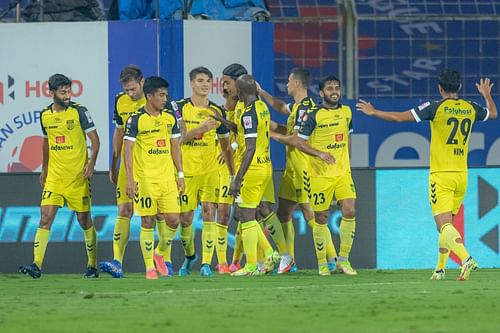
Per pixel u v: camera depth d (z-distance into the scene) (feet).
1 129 151.23
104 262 122.83
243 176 118.52
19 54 150.61
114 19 164.96
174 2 159.84
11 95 150.71
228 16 160.04
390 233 139.03
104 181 135.64
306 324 72.79
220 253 130.00
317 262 136.56
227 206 128.67
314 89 213.87
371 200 138.82
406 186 139.33
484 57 215.72
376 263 138.82
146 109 118.01
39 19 162.30
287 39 214.69
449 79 111.45
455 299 90.22
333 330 69.26
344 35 214.90
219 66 152.66
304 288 103.50
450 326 71.10
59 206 123.65
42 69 150.61
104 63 150.61
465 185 112.68
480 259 139.95
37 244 123.13
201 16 158.51
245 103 119.14
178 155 119.85
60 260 135.44
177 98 150.71
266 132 120.16
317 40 215.10
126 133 117.19
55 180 122.52
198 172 125.18
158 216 124.06
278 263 127.24
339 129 123.13
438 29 216.33
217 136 125.08
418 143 171.73
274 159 156.25
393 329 69.56
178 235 136.05
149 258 120.37
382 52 215.51
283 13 214.69
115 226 122.93
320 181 123.13
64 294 99.66
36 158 151.33
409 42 215.31
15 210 135.33
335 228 138.10
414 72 214.90
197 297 94.27
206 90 124.77
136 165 118.52
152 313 80.69
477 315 78.02
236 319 76.07
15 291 104.01
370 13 216.13
